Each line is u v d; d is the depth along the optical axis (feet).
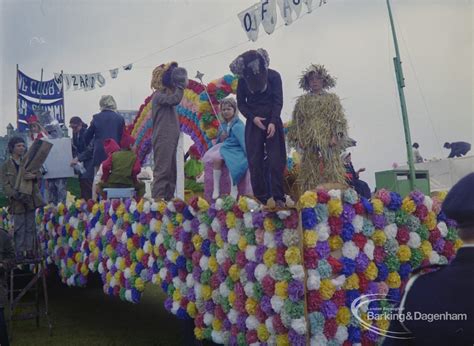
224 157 15.83
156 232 17.12
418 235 13.04
